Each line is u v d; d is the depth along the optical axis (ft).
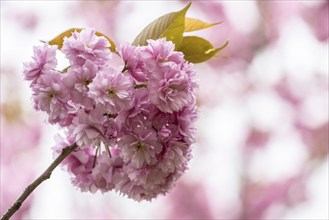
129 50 10.28
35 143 34.91
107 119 10.18
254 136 37.29
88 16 37.70
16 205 9.91
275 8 38.06
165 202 38.06
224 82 37.88
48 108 10.32
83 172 11.59
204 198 37.68
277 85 38.29
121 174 11.24
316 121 37.91
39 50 10.38
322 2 38.01
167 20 11.44
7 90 34.12
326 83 38.32
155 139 10.33
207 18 38.14
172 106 10.20
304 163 37.50
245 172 37.01
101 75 10.03
